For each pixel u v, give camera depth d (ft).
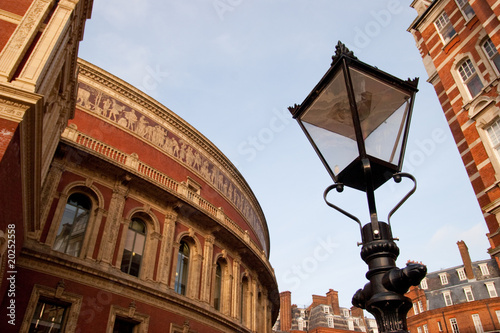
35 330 52.75
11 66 34.09
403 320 10.49
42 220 59.77
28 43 36.60
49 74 38.27
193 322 74.79
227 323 84.53
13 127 31.09
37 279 54.65
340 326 197.06
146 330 64.64
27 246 55.36
